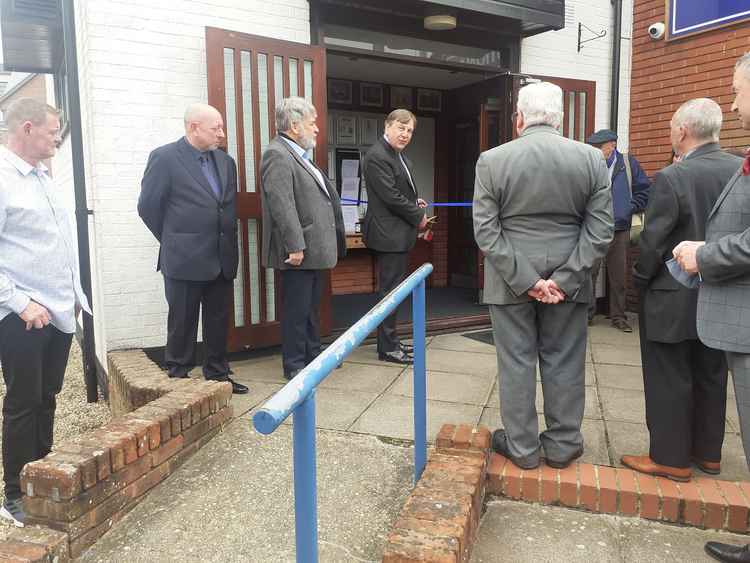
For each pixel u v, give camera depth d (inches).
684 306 97.5
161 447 110.7
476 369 174.7
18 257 106.7
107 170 169.9
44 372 119.3
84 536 93.8
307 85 189.3
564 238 102.0
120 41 167.9
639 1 243.6
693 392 107.8
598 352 195.2
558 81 231.3
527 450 106.5
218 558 91.3
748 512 95.1
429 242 311.9
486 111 247.8
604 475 104.9
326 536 94.5
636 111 249.1
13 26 211.0
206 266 142.8
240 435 128.0
